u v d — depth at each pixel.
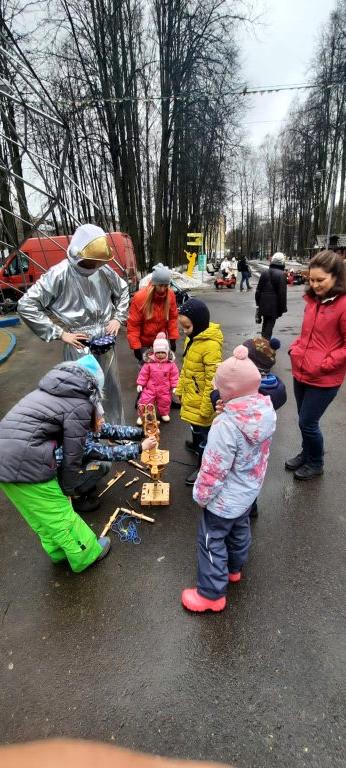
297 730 1.63
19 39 11.12
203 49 15.62
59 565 2.52
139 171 21.08
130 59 17.59
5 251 14.05
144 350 4.62
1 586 2.37
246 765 1.53
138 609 2.19
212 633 2.04
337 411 4.67
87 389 2.18
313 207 33.47
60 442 2.22
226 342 8.51
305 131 28.70
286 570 2.41
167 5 16.56
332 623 2.08
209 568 2.10
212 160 26.44
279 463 3.59
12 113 7.26
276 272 6.47
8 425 2.09
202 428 3.23
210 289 21.47
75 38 13.91
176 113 17.16
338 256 2.71
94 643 2.01
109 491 3.26
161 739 1.61
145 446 2.57
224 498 2.03
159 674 1.85
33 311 2.89
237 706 1.72
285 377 5.94
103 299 3.15
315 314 2.87
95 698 1.77
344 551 2.56
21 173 12.81
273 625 2.07
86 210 17.09
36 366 7.10
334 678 1.82
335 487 3.22
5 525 2.94
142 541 2.69
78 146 15.49
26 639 2.04
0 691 1.81
